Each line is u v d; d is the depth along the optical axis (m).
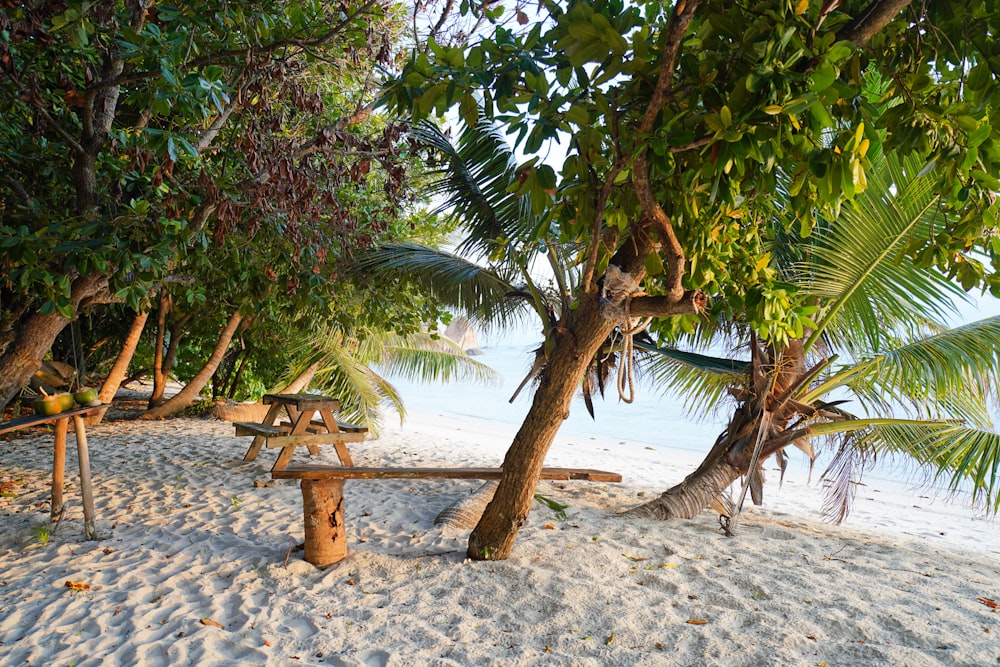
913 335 6.09
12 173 5.28
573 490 7.48
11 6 3.59
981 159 2.86
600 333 4.25
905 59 3.09
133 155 4.48
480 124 6.84
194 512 5.93
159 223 4.55
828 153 2.53
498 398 35.59
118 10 4.59
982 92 2.68
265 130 5.20
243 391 14.88
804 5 2.37
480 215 7.05
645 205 3.33
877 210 5.39
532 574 4.35
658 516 6.14
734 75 2.68
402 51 5.88
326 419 6.21
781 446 6.14
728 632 3.61
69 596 4.07
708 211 3.83
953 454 5.87
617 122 3.19
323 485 4.57
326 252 6.41
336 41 5.34
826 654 3.41
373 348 13.27
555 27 2.93
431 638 3.55
